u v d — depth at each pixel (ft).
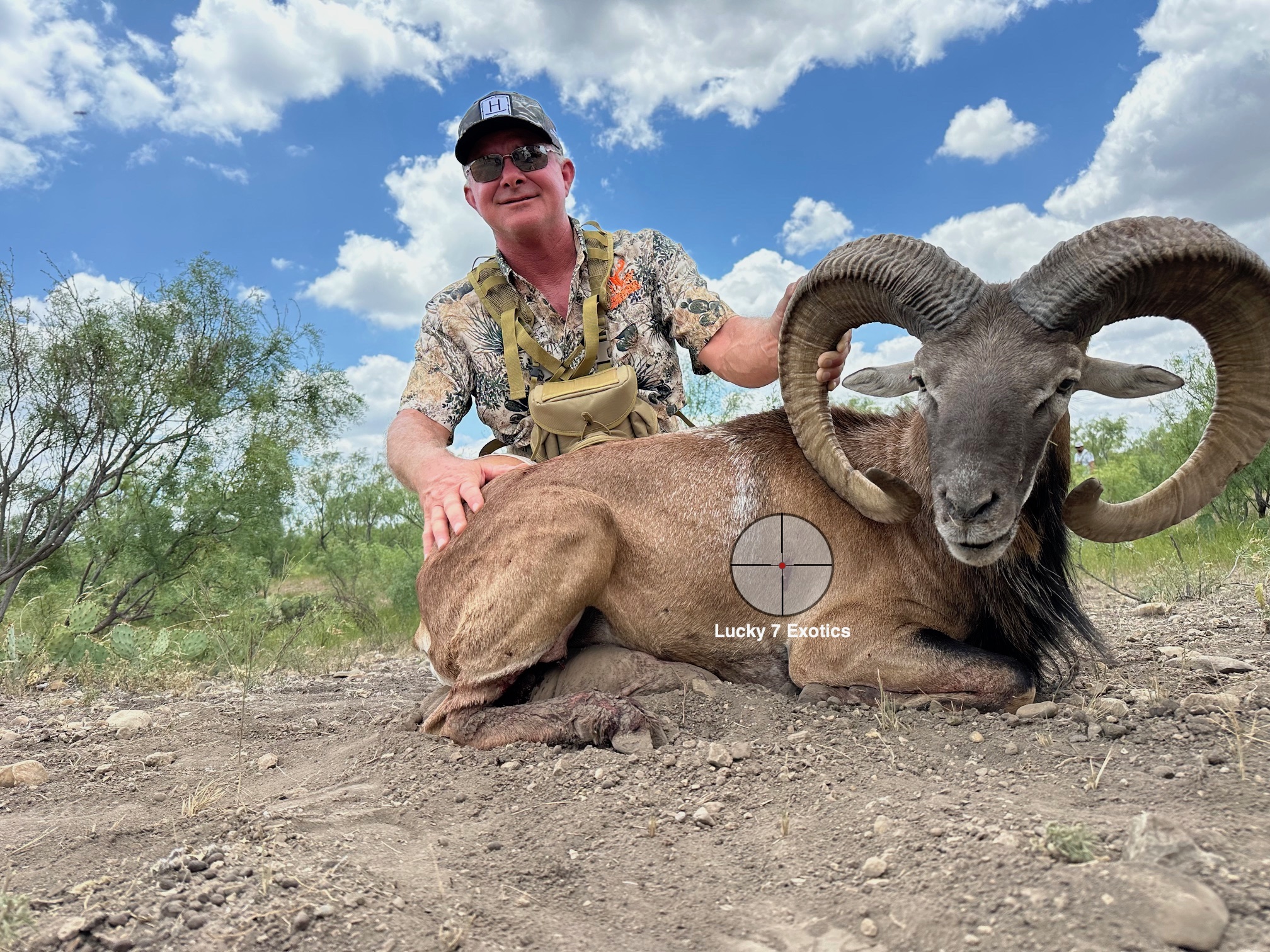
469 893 7.98
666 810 9.77
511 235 16.84
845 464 12.96
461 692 13.12
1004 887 6.89
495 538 13.48
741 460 14.44
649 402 17.89
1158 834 7.09
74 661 23.09
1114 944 6.04
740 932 7.22
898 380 13.19
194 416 36.58
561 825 9.51
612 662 13.92
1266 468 35.22
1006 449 10.73
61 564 36.99
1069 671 14.15
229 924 7.23
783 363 13.16
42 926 7.31
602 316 17.76
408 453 16.08
